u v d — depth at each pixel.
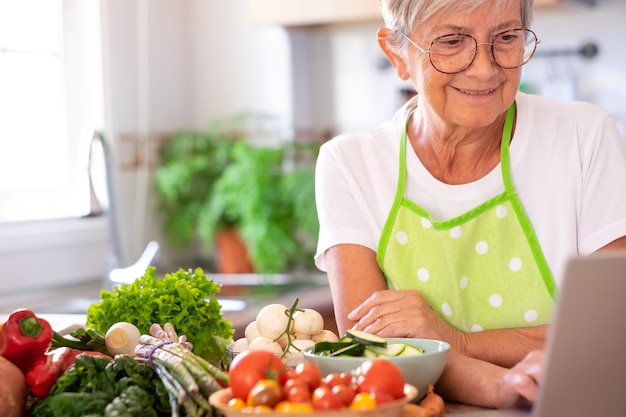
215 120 4.89
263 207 4.30
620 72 4.17
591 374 1.15
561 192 1.72
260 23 4.41
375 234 1.79
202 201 4.54
